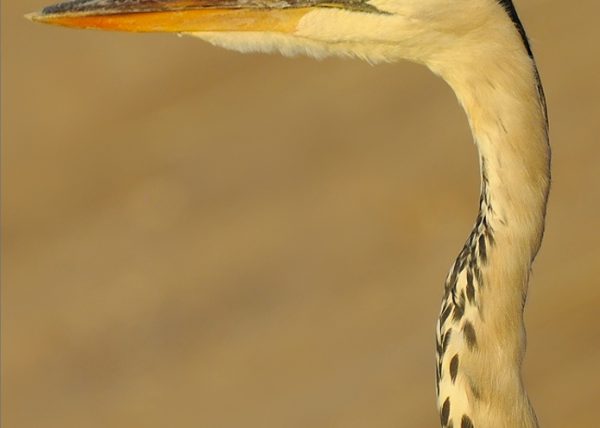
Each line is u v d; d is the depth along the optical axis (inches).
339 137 665.0
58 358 570.9
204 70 732.7
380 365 511.8
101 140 706.8
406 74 701.9
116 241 629.9
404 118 663.1
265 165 656.4
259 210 627.2
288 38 261.7
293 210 620.4
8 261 638.5
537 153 241.9
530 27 728.3
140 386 544.4
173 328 568.4
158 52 740.7
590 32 711.7
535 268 533.6
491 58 241.8
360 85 700.7
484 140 244.1
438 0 244.4
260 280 581.3
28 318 593.9
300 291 569.6
